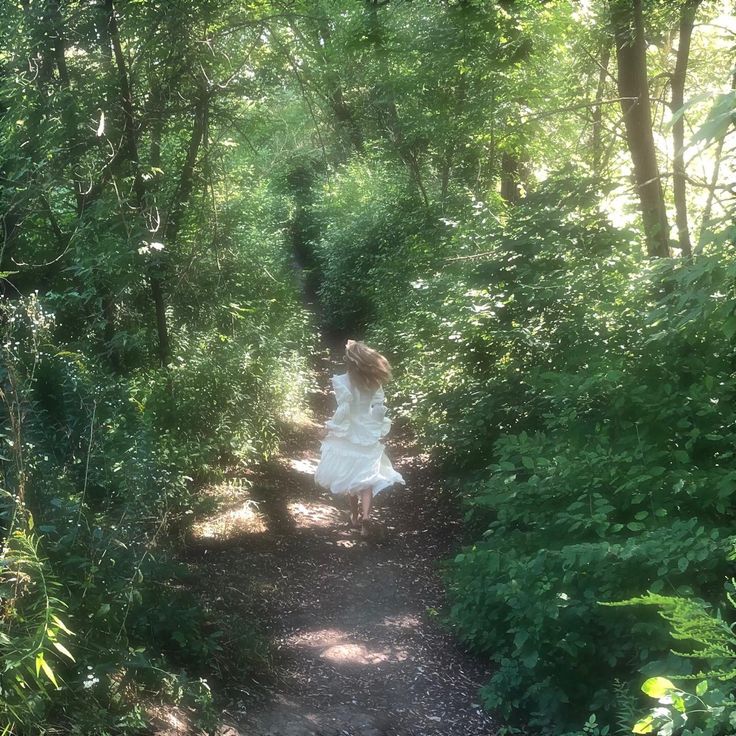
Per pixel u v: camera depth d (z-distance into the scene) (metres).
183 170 9.15
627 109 9.92
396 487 9.49
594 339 6.65
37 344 3.83
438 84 14.69
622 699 4.05
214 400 9.13
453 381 8.85
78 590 3.64
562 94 15.66
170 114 8.62
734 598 3.72
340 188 23.83
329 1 10.92
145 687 3.88
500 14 11.71
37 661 2.93
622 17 9.84
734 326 4.21
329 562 7.16
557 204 8.28
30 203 7.05
